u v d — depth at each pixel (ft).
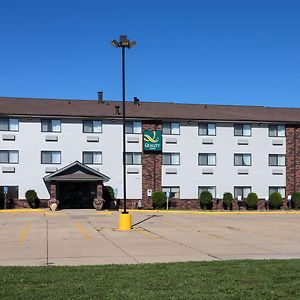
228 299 26.20
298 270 35.22
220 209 145.18
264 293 27.58
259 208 147.84
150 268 36.65
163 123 144.77
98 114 140.15
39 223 87.40
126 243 56.95
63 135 139.03
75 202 139.03
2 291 27.99
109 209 135.23
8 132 136.05
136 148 142.61
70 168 131.85
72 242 58.03
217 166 147.23
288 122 150.20
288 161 151.23
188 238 62.69
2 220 94.68
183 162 145.28
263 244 56.24
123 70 76.89
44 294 27.17
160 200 138.51
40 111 138.10
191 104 160.04
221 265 38.01
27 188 136.26
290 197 147.64
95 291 28.07
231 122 147.84
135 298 26.32
